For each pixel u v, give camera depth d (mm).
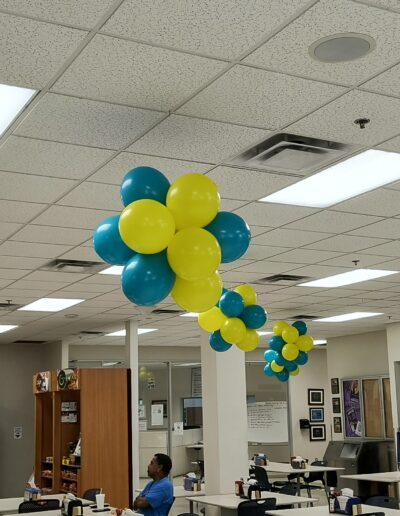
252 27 2707
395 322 12625
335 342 15062
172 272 3244
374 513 6277
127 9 2568
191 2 2529
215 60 2971
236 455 9656
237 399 9844
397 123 3725
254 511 7238
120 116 3535
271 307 10562
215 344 6648
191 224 3188
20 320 10984
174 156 4121
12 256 6617
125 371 10516
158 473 6504
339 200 5125
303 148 4055
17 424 14000
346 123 3705
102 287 8242
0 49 2830
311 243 6469
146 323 11766
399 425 12359
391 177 4645
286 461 16578
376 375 13828
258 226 5840
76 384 10016
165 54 2910
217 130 3750
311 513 6574
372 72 3109
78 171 4332
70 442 10539
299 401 16906
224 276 8008
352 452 13352
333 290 9078
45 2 2514
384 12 2619
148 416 15547
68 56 2904
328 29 2732
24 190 4684
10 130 3666
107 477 9922
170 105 3420
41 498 7855
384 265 7539
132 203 3168
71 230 5746
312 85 3236
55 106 3396
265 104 3438
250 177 4547
